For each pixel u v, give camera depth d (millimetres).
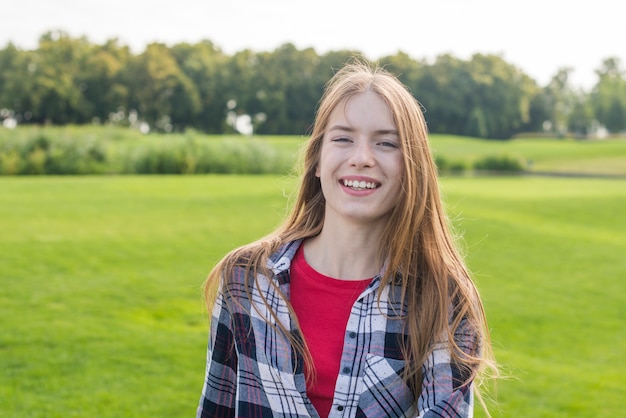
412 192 1783
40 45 84062
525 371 5922
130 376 5500
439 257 1818
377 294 1777
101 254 10141
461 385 1745
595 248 12117
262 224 13664
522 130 106875
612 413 5074
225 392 1904
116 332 6586
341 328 1789
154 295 8008
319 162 1951
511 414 4977
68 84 80812
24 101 79688
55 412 4766
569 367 6086
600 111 106750
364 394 1724
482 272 9883
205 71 90062
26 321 6785
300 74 92375
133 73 85000
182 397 5125
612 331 7207
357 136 1812
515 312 7832
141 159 29641
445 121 96625
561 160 58438
